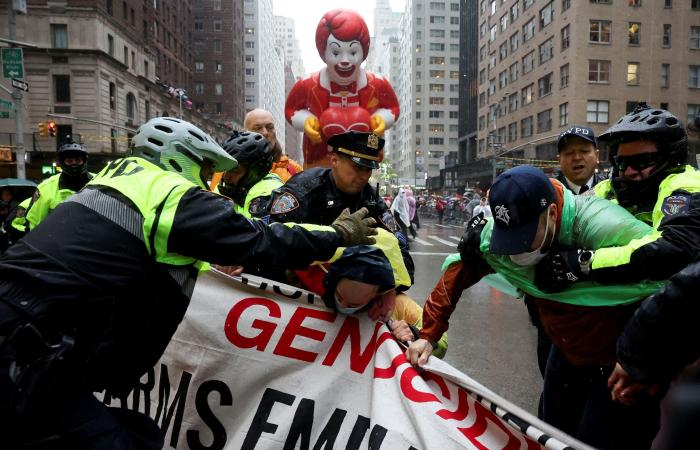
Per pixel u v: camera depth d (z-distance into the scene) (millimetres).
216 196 1487
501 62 50594
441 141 108062
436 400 1636
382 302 1934
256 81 108250
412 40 107688
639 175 1920
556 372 2398
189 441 2082
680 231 1521
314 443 1885
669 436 1300
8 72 16031
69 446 1349
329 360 1952
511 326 5824
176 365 2143
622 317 1772
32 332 1226
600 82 36562
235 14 82938
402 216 15031
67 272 1287
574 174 3459
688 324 1209
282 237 1508
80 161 3988
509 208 1613
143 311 1429
